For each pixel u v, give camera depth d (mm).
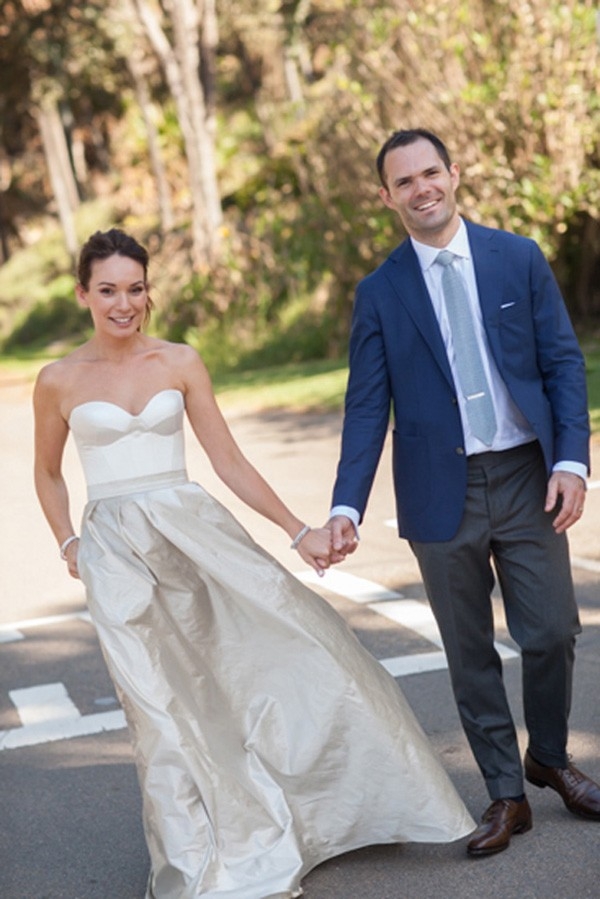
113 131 83500
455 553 5883
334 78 31719
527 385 5797
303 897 5562
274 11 57594
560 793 6191
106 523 5828
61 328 68875
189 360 6004
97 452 5895
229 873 5355
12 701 9312
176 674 5641
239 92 72875
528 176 27453
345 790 5691
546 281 5820
